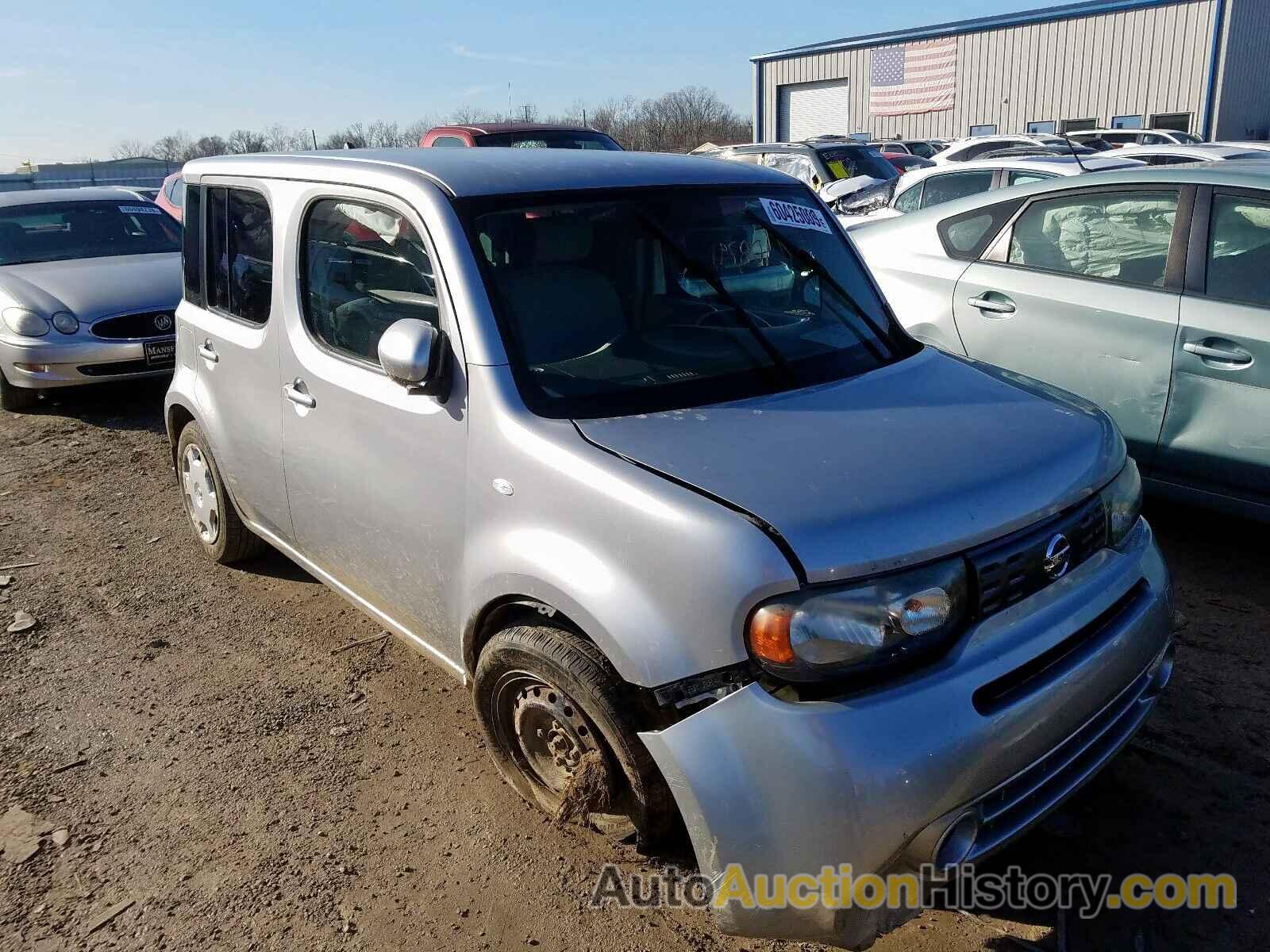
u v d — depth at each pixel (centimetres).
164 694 375
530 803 298
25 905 272
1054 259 484
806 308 324
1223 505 425
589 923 259
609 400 270
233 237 400
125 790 319
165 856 289
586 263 297
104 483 619
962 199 536
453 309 280
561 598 246
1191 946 245
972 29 2892
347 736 345
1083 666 234
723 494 225
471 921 261
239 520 454
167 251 895
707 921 257
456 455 280
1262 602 407
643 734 228
